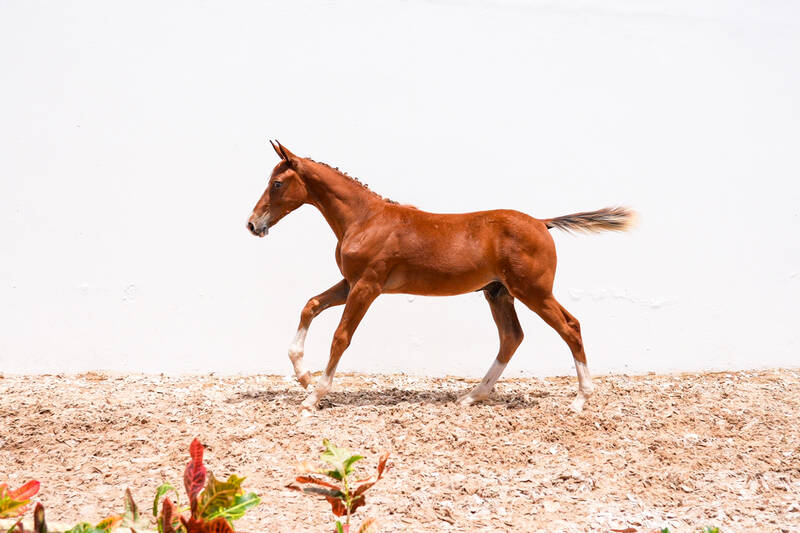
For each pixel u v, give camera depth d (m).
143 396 8.30
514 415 7.45
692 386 9.09
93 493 5.64
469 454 6.50
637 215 8.14
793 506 5.47
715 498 5.69
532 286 7.64
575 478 5.96
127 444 6.71
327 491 3.64
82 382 9.13
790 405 8.21
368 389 8.90
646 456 6.51
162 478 5.98
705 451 6.64
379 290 7.80
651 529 5.09
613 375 10.17
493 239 7.69
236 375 9.84
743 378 9.83
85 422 7.20
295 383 9.38
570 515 5.33
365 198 8.00
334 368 7.69
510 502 5.56
